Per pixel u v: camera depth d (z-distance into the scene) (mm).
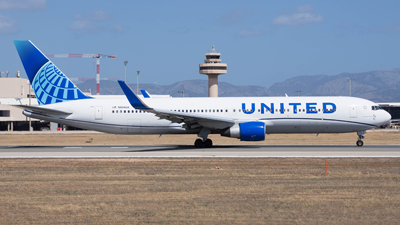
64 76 133125
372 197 55406
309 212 48719
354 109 123625
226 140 164000
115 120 128750
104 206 51812
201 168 81250
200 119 120250
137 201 54281
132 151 116875
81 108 130125
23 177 72688
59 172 77875
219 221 45625
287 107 123500
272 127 123812
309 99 125812
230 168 81062
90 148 130250
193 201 54062
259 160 92438
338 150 113438
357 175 72062
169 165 85875
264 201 53844
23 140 180500
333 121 123438
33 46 132125
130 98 114188
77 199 55531
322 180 67625
